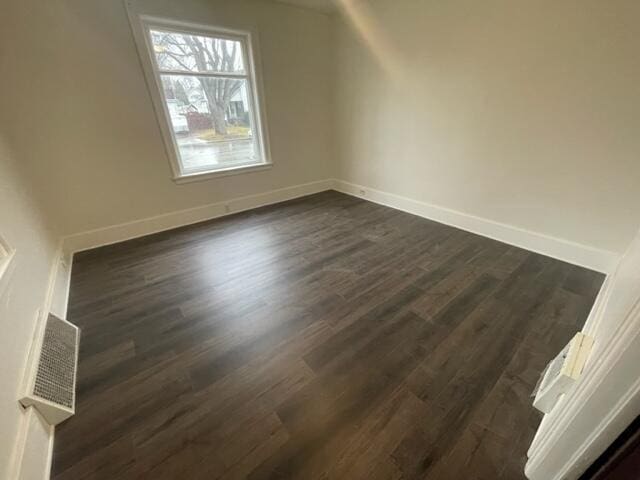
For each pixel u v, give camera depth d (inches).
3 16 79.7
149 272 94.3
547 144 91.0
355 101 148.1
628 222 81.5
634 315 23.5
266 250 108.2
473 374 56.6
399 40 118.8
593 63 76.6
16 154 82.1
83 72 95.1
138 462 43.3
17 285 53.6
